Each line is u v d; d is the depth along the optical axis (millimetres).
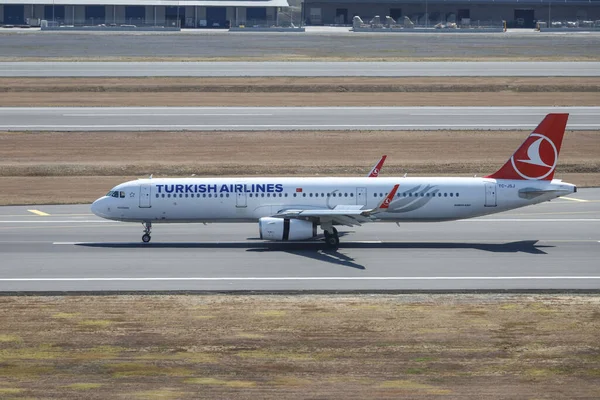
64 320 176000
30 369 148250
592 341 163250
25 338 164250
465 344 161500
